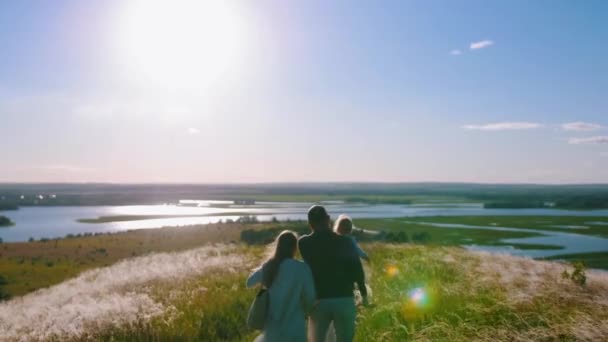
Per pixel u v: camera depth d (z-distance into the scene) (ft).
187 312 38.40
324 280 24.03
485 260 50.49
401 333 28.81
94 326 35.53
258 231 274.36
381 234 253.03
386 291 38.58
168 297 44.88
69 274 201.46
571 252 263.29
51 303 55.31
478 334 26.55
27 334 37.93
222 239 266.77
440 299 34.09
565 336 25.57
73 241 322.34
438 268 47.93
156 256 91.30
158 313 36.37
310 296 22.80
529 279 36.94
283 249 23.24
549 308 29.94
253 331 34.04
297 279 22.75
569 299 32.17
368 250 70.95
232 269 59.06
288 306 22.56
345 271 24.18
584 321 26.32
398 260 55.62
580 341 24.86
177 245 260.01
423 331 27.61
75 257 257.55
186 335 33.50
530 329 26.68
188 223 601.62
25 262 242.58
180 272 59.98
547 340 25.52
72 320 36.60
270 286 22.89
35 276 198.90
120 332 34.53
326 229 24.93
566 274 36.70
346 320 24.02
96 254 264.31
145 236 320.50
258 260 66.28
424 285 38.65
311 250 24.41
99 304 39.45
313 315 24.29
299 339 22.31
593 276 38.68
